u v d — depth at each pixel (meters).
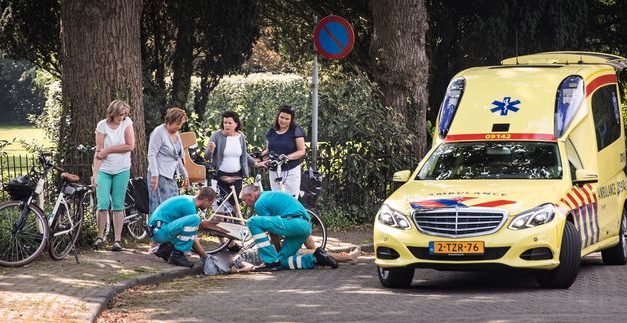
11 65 75.56
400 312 12.76
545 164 15.77
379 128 23.56
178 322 12.24
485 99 16.94
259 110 27.73
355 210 23.08
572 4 28.77
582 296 14.00
